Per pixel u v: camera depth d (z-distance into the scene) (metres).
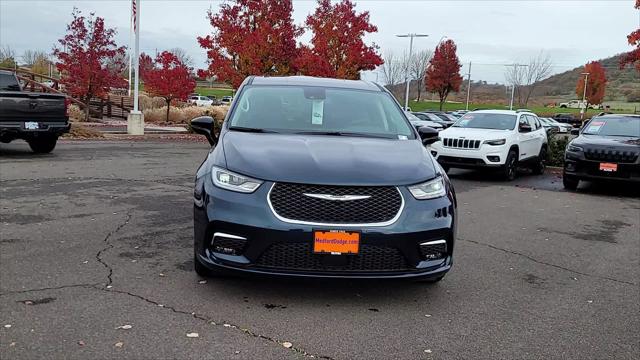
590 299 4.82
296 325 3.96
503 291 4.92
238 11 23.70
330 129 5.26
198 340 3.65
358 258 4.09
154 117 32.66
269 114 5.40
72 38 27.39
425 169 4.49
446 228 4.33
